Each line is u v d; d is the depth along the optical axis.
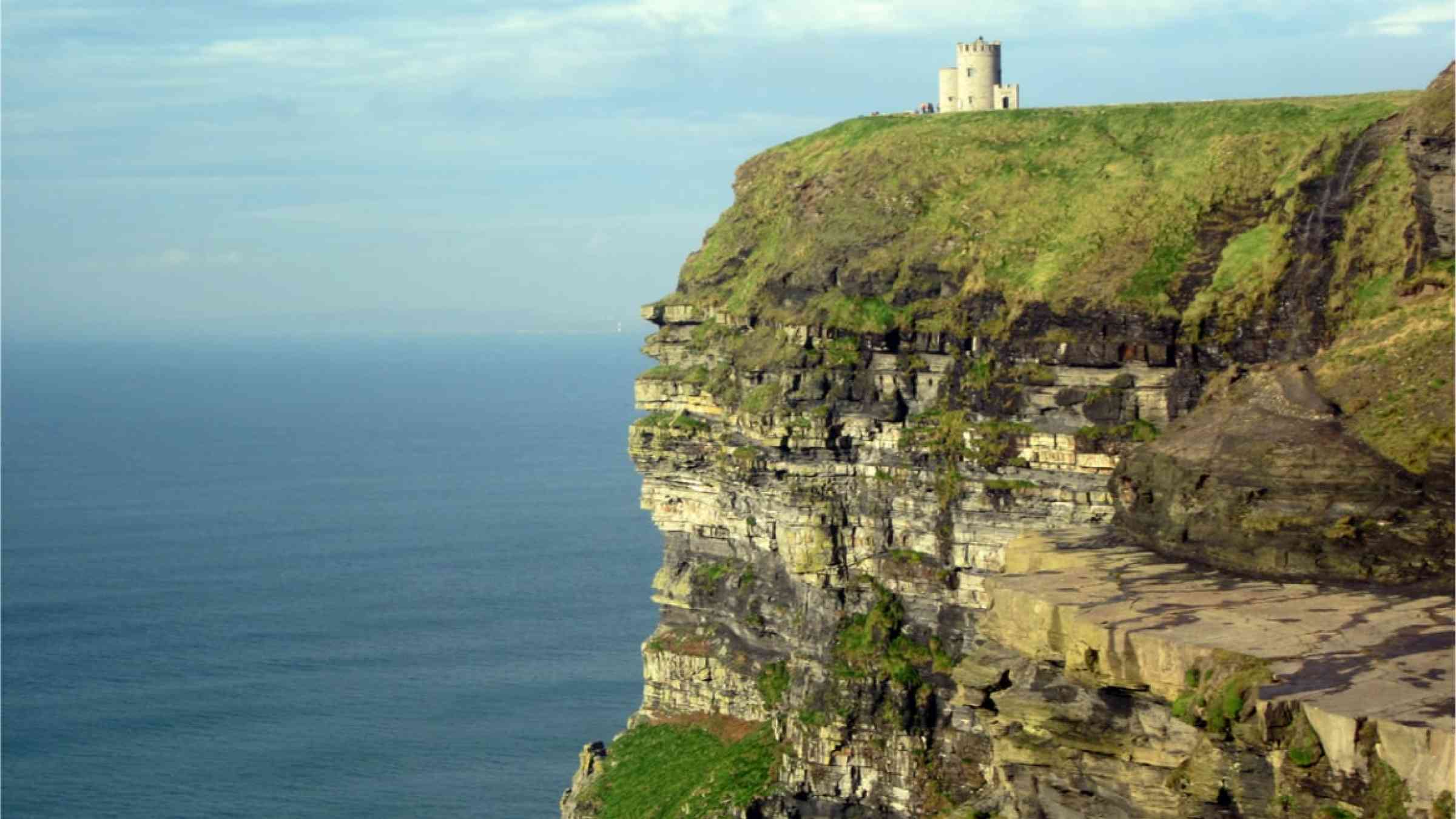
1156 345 116.12
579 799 146.75
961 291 127.62
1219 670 73.81
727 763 136.12
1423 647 73.50
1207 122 130.88
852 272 133.75
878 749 124.75
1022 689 84.25
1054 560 90.31
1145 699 78.69
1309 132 122.94
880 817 124.94
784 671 140.88
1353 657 72.94
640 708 177.50
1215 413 94.00
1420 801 65.44
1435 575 81.50
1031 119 141.00
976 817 96.38
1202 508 88.88
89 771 181.38
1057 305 120.62
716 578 149.12
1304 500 85.56
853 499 130.88
